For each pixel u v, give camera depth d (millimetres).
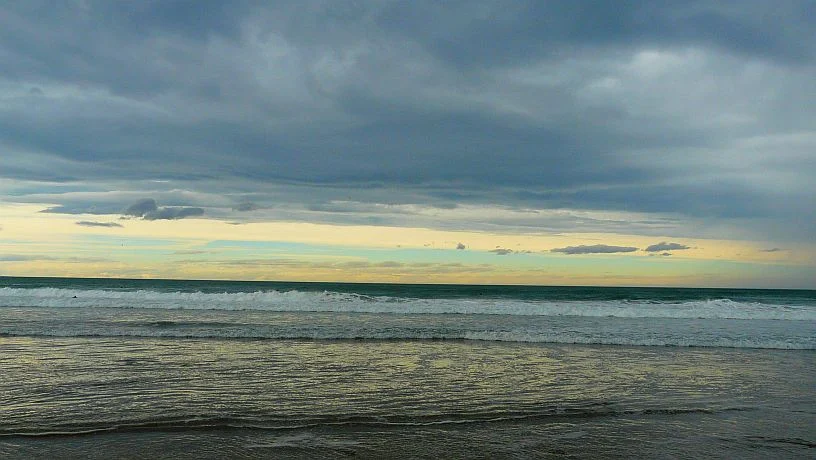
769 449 6184
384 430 6605
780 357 12875
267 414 7156
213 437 6223
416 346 13570
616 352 13156
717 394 8883
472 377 9820
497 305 23016
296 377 9523
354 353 12289
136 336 14188
